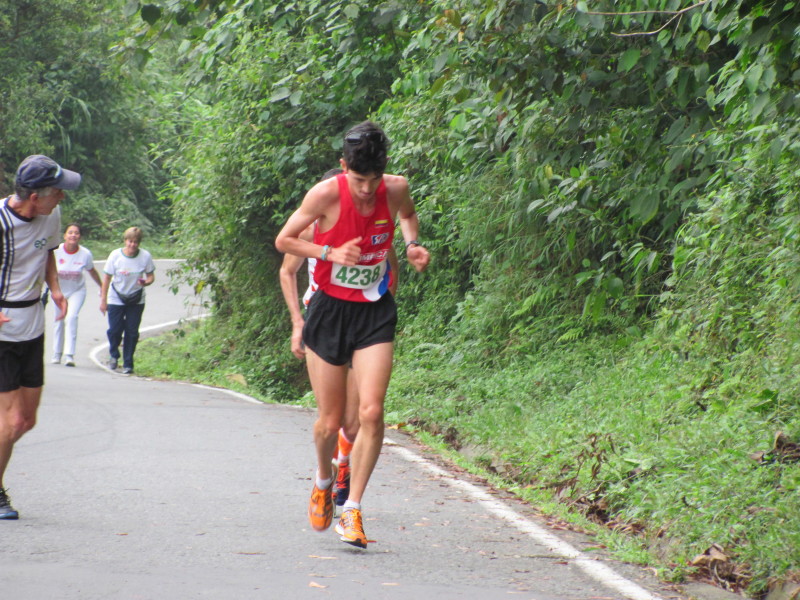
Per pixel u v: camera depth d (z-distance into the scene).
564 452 15.48
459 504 13.23
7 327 11.31
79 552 9.98
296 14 29.80
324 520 10.89
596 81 17.77
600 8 16.12
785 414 13.94
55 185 11.25
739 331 16.86
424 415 20.66
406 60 27.06
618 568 10.47
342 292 10.36
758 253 15.94
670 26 16.30
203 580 9.15
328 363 10.45
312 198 10.09
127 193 81.19
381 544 10.91
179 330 37.47
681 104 16.88
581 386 20.08
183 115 47.03
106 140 77.50
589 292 22.72
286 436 17.84
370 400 10.30
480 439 18.06
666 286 21.52
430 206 26.08
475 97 20.89
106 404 21.03
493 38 16.67
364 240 10.18
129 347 30.97
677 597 9.53
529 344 23.16
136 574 9.26
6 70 69.69
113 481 13.45
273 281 35.59
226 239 34.34
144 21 22.92
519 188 21.59
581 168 19.44
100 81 73.75
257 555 10.13
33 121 68.88
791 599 9.46
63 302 12.02
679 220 21.23
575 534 11.97
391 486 14.20
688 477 12.72
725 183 17.39
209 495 12.86
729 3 12.58
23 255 11.31
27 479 13.41
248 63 31.06
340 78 28.97
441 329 27.41
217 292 37.53
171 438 17.08
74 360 33.12
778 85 13.09
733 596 9.65
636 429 15.41
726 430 13.95
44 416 18.83
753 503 11.59
